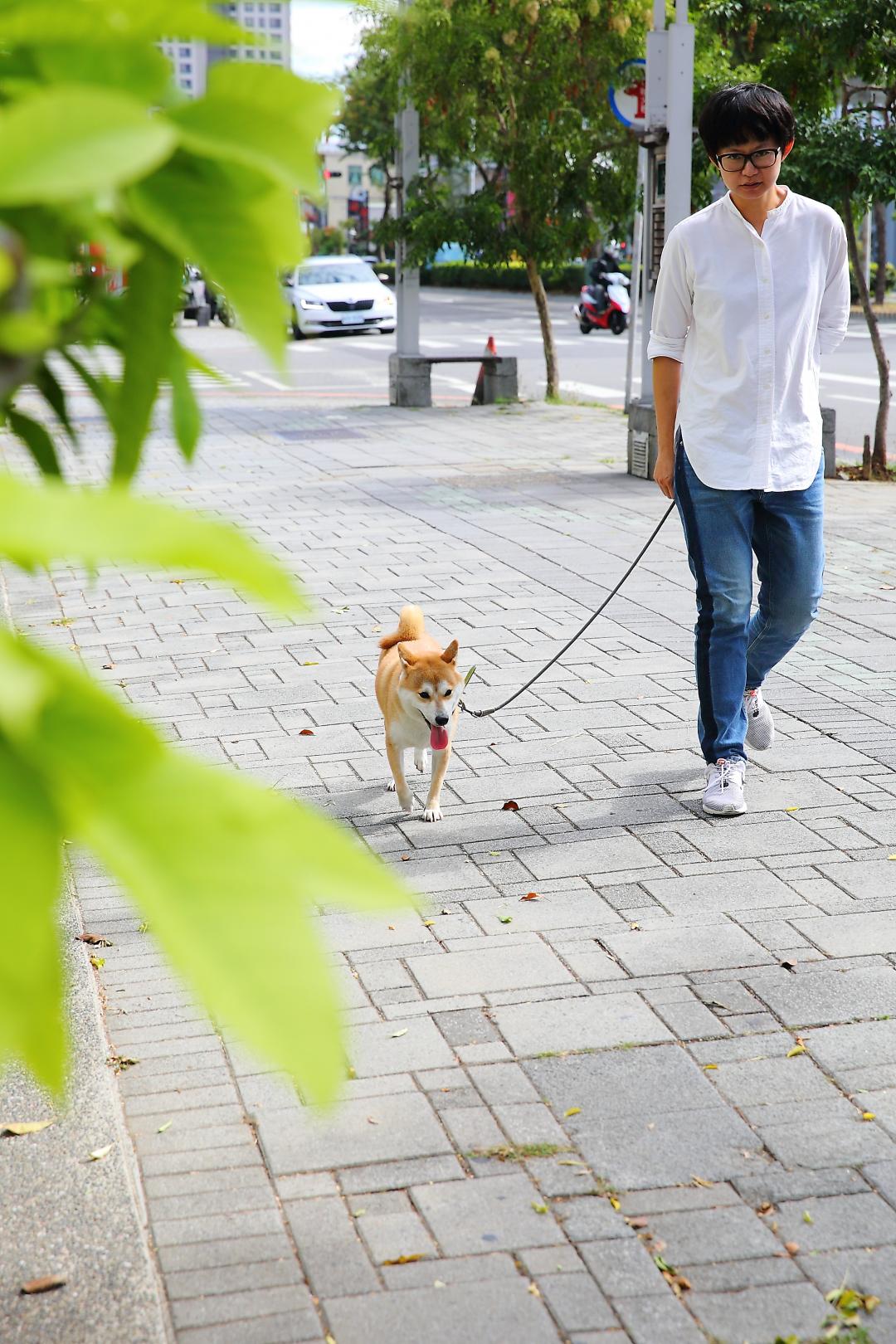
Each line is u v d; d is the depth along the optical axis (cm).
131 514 55
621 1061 355
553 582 923
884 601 858
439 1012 381
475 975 403
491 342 2083
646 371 1345
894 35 1281
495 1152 316
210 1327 259
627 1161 313
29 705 55
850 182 1297
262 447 1633
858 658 736
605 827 517
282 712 661
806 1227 289
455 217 1911
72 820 56
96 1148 302
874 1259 279
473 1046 363
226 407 2045
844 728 622
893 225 4994
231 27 64
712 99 501
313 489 1330
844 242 523
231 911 55
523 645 770
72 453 106
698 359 521
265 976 54
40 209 64
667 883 467
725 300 507
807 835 505
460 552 1028
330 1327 259
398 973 405
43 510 54
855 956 412
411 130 1920
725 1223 291
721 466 514
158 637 800
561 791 555
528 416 1912
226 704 675
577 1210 295
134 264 78
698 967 406
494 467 1455
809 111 1355
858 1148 317
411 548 1046
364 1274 274
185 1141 321
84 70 64
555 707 661
